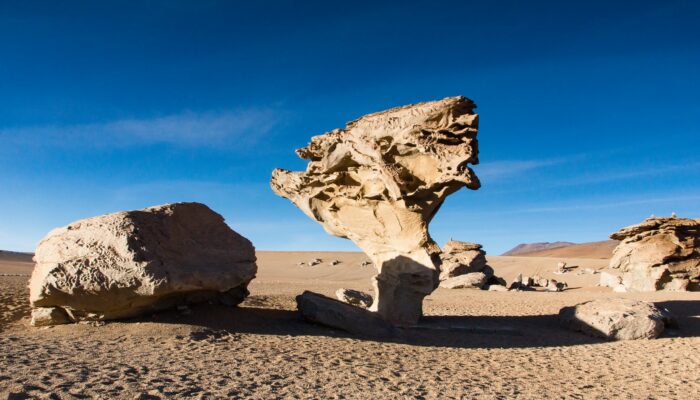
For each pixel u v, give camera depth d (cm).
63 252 1206
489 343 1436
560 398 884
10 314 1386
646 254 3316
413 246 1623
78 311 1202
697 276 3206
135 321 1232
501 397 859
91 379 756
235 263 1444
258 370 902
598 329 1597
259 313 1516
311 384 838
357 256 7500
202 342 1103
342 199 1748
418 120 1466
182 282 1222
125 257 1179
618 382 1028
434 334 1524
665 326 1734
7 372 757
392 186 1516
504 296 2927
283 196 1933
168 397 705
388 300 1628
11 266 5256
